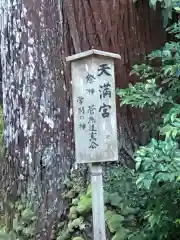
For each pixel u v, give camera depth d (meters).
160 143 2.44
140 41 3.79
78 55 2.50
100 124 2.50
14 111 3.81
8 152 3.94
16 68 3.74
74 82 2.55
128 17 3.76
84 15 3.65
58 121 3.60
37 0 3.60
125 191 3.28
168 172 2.31
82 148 2.52
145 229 2.88
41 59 3.60
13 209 3.75
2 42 4.02
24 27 3.65
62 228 3.37
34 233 3.47
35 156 3.61
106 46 3.69
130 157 3.65
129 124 3.73
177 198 2.61
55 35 3.61
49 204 3.50
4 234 3.56
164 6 3.36
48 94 3.60
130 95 2.91
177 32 3.30
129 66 3.75
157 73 3.17
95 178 2.55
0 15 4.07
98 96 2.50
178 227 2.67
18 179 3.75
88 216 3.22
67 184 3.48
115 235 3.02
